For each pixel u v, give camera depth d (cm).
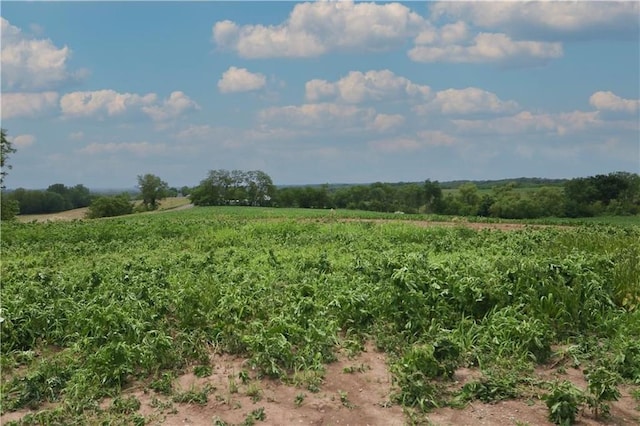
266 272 1241
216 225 2705
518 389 630
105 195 10256
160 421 593
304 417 591
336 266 1290
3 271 1471
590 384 581
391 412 597
